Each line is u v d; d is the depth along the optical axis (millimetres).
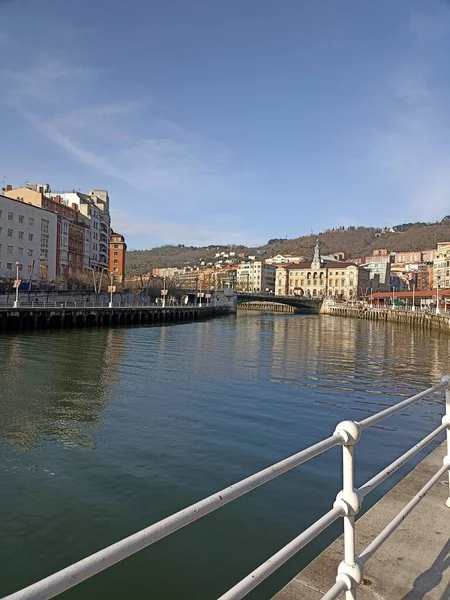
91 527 8016
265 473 2479
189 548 7301
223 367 26672
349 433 3012
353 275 180375
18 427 13648
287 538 7664
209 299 134125
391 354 36500
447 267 124625
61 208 96375
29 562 7004
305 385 21516
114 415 15195
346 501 2984
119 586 6371
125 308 66000
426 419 15547
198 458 11352
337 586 2842
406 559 3867
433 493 5121
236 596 2168
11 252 77875
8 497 9047
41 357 28359
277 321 90688
